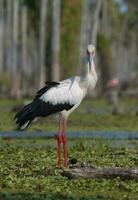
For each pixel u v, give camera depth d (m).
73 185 14.07
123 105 53.62
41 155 18.84
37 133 27.59
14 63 67.62
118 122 34.47
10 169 16.08
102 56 71.88
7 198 12.52
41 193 13.16
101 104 54.62
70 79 17.67
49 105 17.23
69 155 19.11
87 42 67.25
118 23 94.81
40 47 59.72
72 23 66.62
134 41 99.38
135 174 14.69
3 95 66.94
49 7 66.06
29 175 15.29
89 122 34.03
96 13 64.19
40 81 59.09
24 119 17.14
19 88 69.75
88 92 17.78
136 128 31.23
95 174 14.80
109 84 56.12
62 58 65.81
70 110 17.47
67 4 66.06
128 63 107.25
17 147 21.50
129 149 21.09
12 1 77.88
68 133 27.89
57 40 55.59
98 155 19.23
